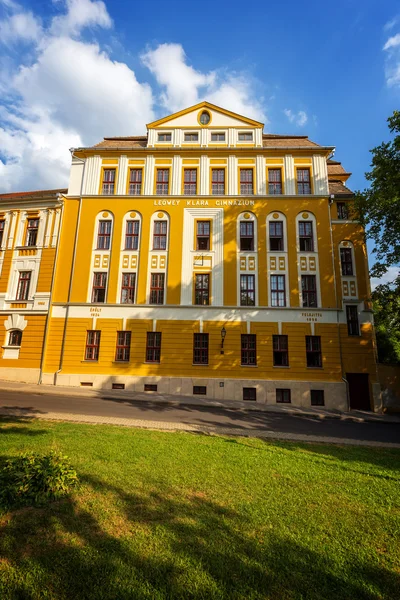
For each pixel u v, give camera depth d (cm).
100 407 1542
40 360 2264
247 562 411
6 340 2341
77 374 2217
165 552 421
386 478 748
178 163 2552
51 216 2506
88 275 2394
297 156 2544
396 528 513
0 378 2258
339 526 513
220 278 2353
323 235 2403
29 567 383
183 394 2162
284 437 1177
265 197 2462
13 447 780
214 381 2173
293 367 2197
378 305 2481
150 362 2230
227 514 530
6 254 2494
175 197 2483
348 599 361
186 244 2412
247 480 681
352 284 2409
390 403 2198
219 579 379
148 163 2566
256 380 2166
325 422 1664
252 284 2362
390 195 1866
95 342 2297
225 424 1374
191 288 2339
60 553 411
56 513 500
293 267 2359
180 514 521
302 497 613
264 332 2255
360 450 1035
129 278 2403
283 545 452
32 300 2373
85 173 2572
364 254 2441
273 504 575
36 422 1105
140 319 2294
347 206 2394
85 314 2317
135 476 659
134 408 1595
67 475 587
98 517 496
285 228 2425
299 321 2269
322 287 2328
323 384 2159
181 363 2219
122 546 428
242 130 2598
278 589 370
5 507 500
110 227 2486
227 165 2539
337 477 734
